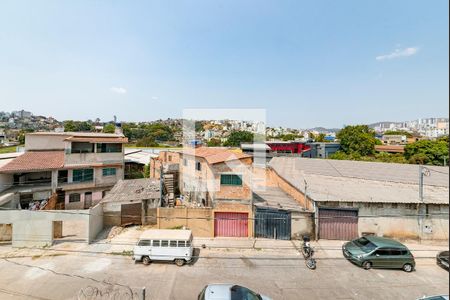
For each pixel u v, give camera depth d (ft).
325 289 40.37
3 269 45.42
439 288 40.98
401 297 38.65
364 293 39.52
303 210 57.82
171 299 37.29
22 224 54.65
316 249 52.95
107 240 57.26
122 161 93.50
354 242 50.47
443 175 74.13
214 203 59.41
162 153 97.19
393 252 46.34
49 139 94.63
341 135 200.85
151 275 43.86
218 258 50.11
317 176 77.00
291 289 40.27
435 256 51.26
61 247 53.88
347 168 86.28
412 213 55.52
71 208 83.82
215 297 32.01
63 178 82.38
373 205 55.83
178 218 59.62
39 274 43.86
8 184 76.64
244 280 42.68
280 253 52.11
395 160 149.79
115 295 37.88
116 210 64.95
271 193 72.74
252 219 58.95
